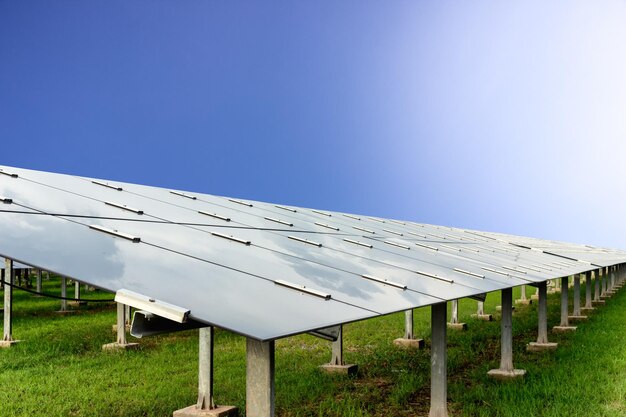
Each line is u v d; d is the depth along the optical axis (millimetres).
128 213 5918
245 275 4125
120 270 3428
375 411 7586
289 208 12461
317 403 7906
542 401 7652
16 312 17938
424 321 16938
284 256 5367
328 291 4207
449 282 6141
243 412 7465
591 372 9430
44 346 11734
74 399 7957
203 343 7344
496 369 9422
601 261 19734
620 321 16906
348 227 11211
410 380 9125
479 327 16031
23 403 7621
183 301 3105
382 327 15656
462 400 7938
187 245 4777
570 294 28312
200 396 7320
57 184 6711
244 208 10016
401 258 7438
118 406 7688
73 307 19656
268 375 3576
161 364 10438
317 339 13531
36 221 4285
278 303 3529
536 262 12719
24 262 3082
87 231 4363
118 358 10945
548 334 14484
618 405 7605
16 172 6758
